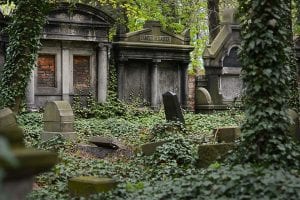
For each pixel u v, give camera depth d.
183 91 29.19
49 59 25.75
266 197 6.79
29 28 17.69
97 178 9.12
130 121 24.19
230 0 38.25
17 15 17.75
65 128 17.11
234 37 30.06
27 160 3.50
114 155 15.02
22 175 3.50
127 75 27.91
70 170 11.51
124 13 33.53
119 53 27.36
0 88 18.42
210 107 28.22
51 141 15.59
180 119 18.44
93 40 26.42
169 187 8.06
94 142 15.43
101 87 26.70
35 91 25.12
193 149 13.18
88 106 26.41
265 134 9.05
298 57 30.78
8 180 3.39
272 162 8.82
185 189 7.73
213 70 29.44
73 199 8.34
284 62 9.31
